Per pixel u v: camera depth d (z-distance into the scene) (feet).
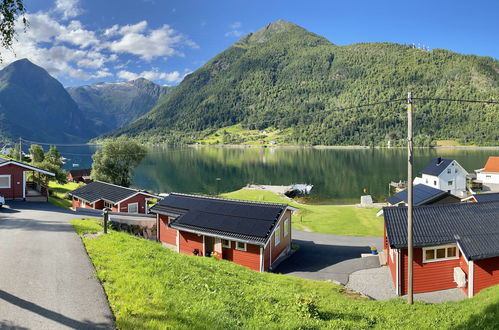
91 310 31.12
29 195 139.85
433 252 79.00
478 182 290.97
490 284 76.18
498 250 75.15
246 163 570.05
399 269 77.71
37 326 27.71
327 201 278.87
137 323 28.91
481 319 45.39
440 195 153.07
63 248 51.85
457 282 78.02
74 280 38.17
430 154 638.12
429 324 46.75
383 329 44.06
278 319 38.37
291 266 100.99
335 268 98.07
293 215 191.62
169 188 361.10
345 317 46.14
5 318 28.68
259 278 64.23
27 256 46.85
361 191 315.58
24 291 34.55
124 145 271.28
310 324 38.55
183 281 43.11
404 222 81.82
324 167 495.41
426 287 79.05
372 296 77.61
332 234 147.74
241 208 107.14
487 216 84.79
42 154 289.53
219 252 97.35
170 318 30.96
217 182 394.73
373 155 650.84
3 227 72.08
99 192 151.43
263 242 88.12
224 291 43.65
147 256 50.88
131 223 110.93
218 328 31.35
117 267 43.98
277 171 469.98
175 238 113.19
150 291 37.11
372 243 129.59
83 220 92.17
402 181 343.46
